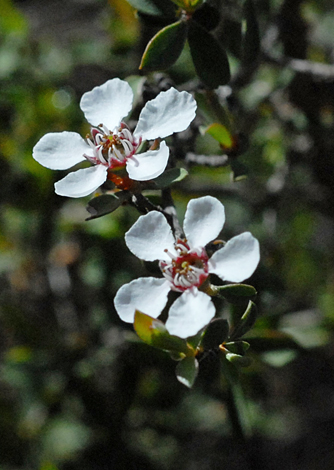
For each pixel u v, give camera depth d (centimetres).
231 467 36
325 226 41
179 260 18
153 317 18
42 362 28
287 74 28
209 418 35
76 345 29
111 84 19
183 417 34
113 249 29
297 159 31
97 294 30
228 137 21
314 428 39
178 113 18
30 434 31
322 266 38
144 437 32
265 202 32
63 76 34
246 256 18
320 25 35
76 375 28
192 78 26
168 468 33
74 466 30
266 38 26
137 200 19
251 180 34
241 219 34
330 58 33
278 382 40
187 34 20
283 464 38
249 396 26
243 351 18
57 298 33
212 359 18
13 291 35
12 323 30
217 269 18
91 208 18
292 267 36
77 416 30
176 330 17
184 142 22
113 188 20
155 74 22
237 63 25
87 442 30
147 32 26
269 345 21
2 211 32
